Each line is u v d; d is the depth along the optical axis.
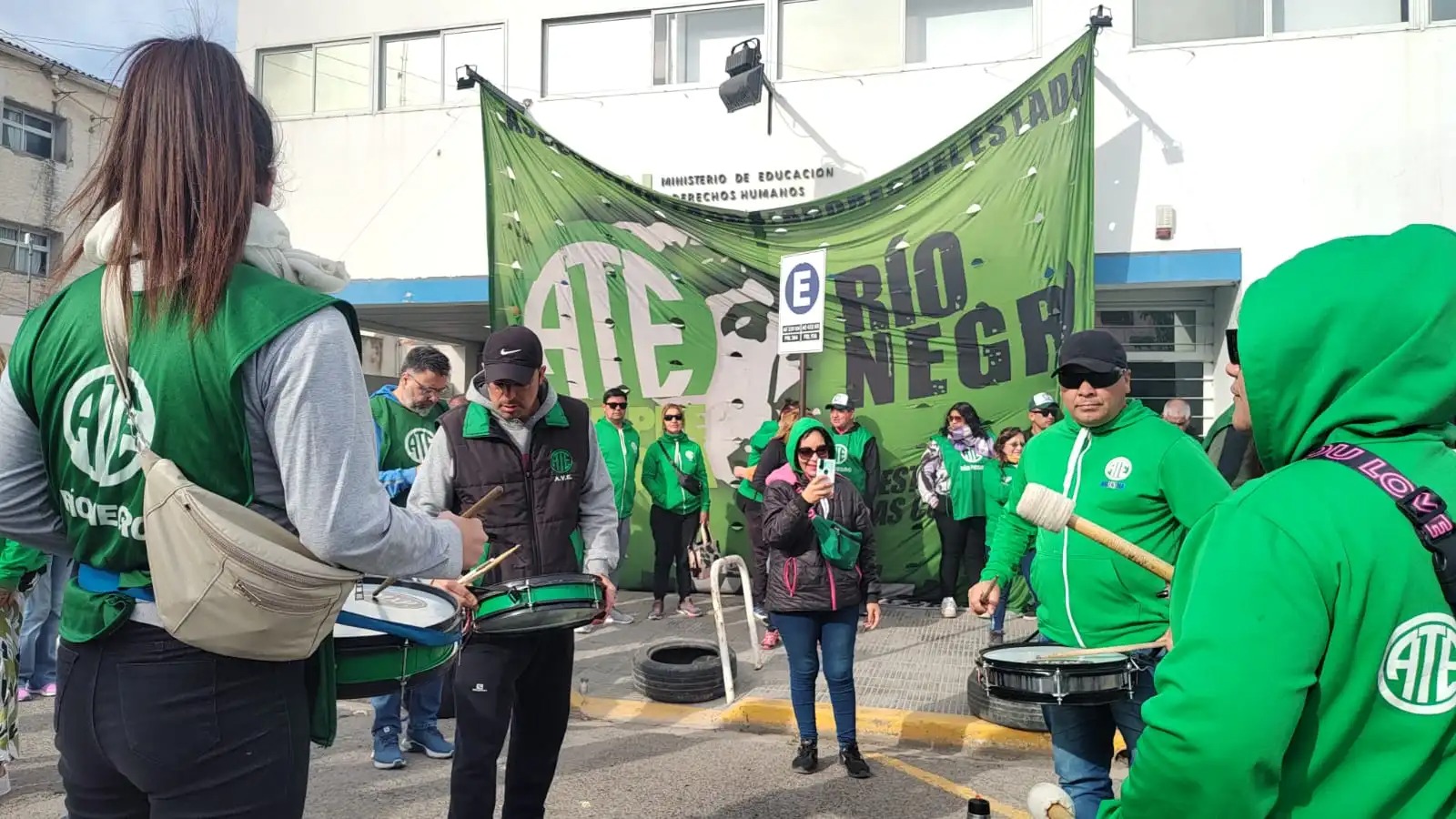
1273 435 1.35
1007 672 2.75
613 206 9.17
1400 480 1.19
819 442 4.52
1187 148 8.64
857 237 8.69
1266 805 1.15
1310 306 1.28
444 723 5.36
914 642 7.12
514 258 9.32
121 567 1.56
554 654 3.24
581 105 10.12
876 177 8.78
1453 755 1.16
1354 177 8.34
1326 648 1.16
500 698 3.04
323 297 1.60
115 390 1.54
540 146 9.27
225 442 1.53
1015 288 8.28
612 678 6.32
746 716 5.46
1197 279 8.59
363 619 2.08
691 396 9.08
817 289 6.48
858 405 8.69
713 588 5.87
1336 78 8.38
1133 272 8.71
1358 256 1.28
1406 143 8.25
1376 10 8.45
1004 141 8.29
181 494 1.45
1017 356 8.29
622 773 4.61
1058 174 8.13
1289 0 8.61
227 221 1.55
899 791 4.39
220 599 1.46
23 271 20.69
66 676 1.61
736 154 9.70
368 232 10.56
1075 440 3.22
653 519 8.16
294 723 1.65
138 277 1.57
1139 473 2.96
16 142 20.67
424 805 4.10
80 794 1.62
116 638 1.55
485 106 9.30
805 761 4.60
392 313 11.34
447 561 1.75
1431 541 1.15
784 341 6.63
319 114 10.75
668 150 9.89
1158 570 2.47
